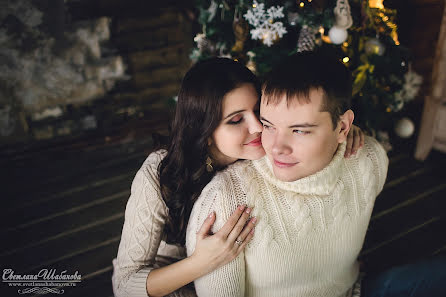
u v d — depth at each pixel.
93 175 2.72
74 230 2.21
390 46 1.83
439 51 2.37
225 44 1.92
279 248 0.93
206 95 0.93
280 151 0.84
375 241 2.00
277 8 1.54
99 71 3.22
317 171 0.91
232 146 0.98
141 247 1.05
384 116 2.10
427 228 2.06
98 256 2.02
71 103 3.19
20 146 3.07
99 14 3.07
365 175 1.04
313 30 1.59
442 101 2.47
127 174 2.72
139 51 3.35
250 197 0.91
